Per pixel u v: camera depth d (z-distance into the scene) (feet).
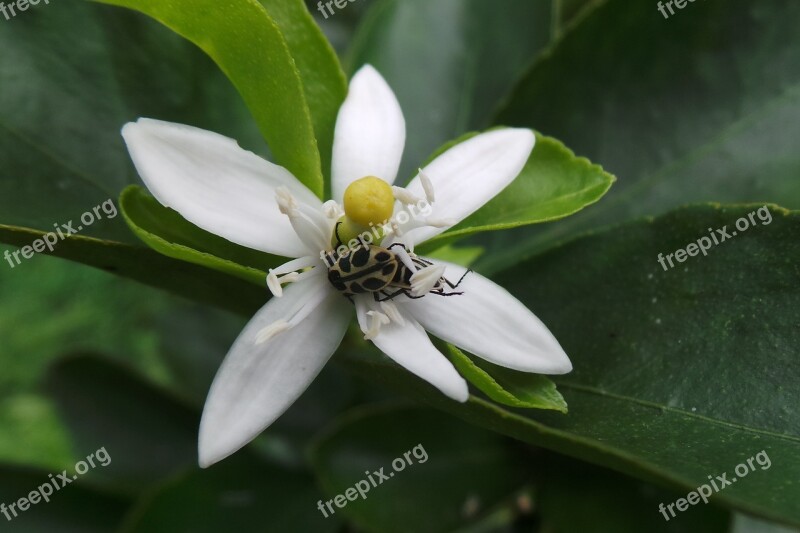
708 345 0.49
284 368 0.47
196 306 0.70
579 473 0.58
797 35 0.55
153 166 0.46
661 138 0.56
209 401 0.46
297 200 0.48
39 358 1.02
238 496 0.62
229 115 0.55
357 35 0.59
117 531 0.63
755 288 0.49
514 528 0.64
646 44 0.55
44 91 0.53
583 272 0.53
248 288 0.50
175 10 0.47
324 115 0.51
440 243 0.49
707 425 0.48
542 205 0.50
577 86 0.56
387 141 0.50
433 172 0.50
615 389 0.50
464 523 0.57
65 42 0.53
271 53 0.47
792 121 0.54
